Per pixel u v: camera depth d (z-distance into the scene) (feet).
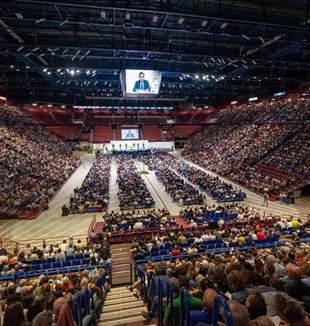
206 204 90.74
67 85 153.58
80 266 41.78
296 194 94.73
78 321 14.62
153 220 68.95
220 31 75.25
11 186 90.84
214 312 8.76
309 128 120.37
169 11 58.39
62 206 84.28
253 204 89.45
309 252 28.27
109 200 95.55
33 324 9.73
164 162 154.51
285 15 74.18
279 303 10.48
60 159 147.02
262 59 94.32
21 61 104.37
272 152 123.13
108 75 138.00
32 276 36.96
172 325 13.66
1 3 59.06
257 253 34.78
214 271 22.26
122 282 40.83
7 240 63.87
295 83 154.20
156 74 100.27
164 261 38.93
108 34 88.58
